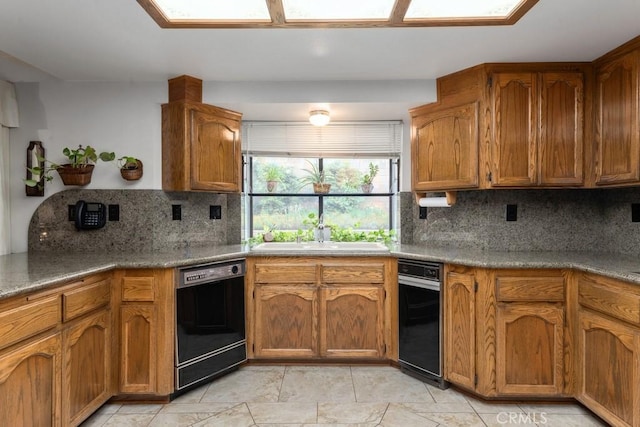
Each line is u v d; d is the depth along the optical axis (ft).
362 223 10.94
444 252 8.12
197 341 7.38
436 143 8.34
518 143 7.48
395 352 8.23
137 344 6.86
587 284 6.31
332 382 7.72
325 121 9.18
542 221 8.58
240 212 10.37
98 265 6.43
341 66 7.64
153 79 8.32
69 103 8.48
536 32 6.23
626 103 6.61
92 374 6.23
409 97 8.38
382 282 8.32
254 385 7.61
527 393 6.68
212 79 8.34
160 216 8.63
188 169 8.27
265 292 8.39
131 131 8.49
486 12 5.63
